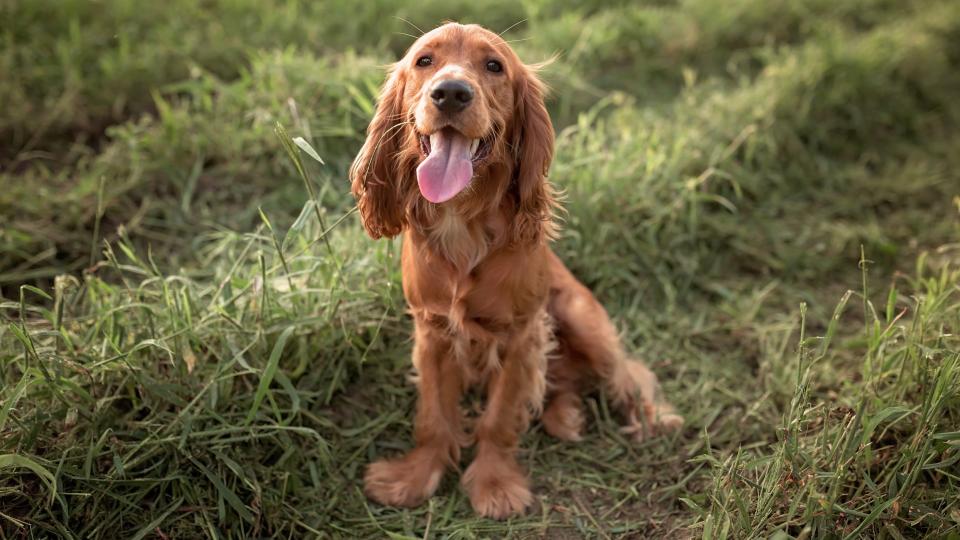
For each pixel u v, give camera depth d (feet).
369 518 3.59
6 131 5.31
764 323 4.63
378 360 4.13
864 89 6.31
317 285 4.08
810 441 3.60
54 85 5.66
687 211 5.08
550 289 4.07
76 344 3.66
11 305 3.55
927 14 7.68
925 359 3.51
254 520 3.44
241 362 3.50
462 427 3.92
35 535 3.28
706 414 4.11
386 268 4.15
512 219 3.53
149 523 3.38
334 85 5.38
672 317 4.64
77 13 6.35
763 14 7.47
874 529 3.26
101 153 5.32
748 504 3.29
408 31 6.94
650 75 6.82
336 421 3.93
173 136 5.14
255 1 7.01
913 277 4.86
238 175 5.16
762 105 5.80
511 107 3.47
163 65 5.88
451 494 3.77
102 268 4.59
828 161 5.84
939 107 6.66
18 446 3.31
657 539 3.52
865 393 3.65
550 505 3.69
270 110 5.25
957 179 5.71
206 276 4.53
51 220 4.75
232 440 3.46
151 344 3.51
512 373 3.72
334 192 4.97
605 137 5.34
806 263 4.99
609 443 4.01
